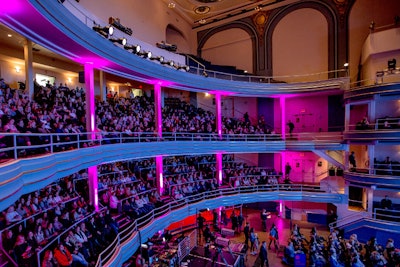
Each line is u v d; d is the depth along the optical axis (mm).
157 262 12352
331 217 19000
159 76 15914
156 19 23344
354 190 19312
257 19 26516
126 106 19031
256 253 15609
